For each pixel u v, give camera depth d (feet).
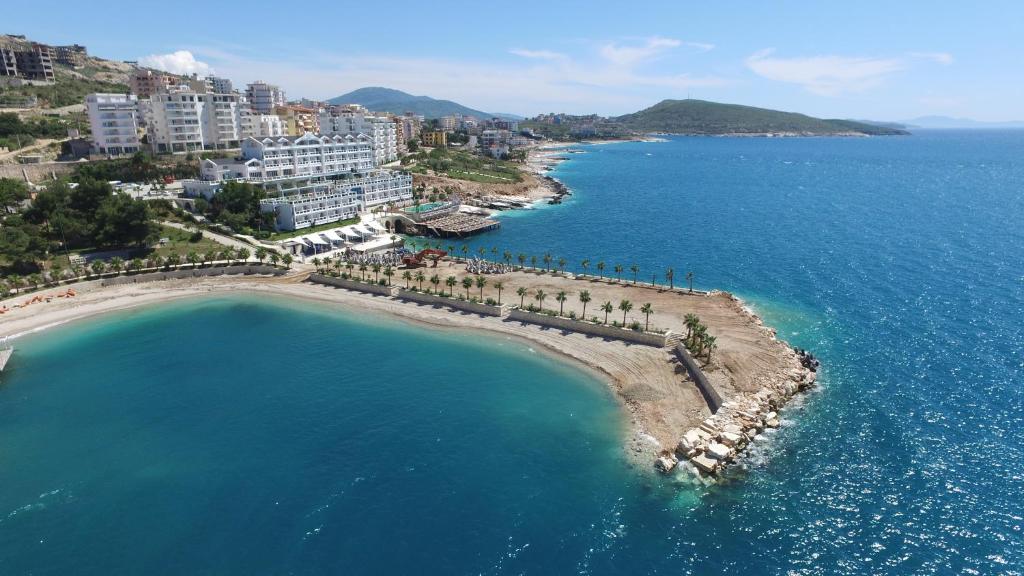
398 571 176.76
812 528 193.36
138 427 252.21
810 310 383.45
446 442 239.71
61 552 183.21
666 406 263.70
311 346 337.72
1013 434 240.73
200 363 315.37
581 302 387.34
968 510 199.62
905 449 232.53
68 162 638.12
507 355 321.93
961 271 452.76
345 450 234.79
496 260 533.55
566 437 242.78
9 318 370.53
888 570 176.65
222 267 465.88
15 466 225.15
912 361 306.55
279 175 629.92
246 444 239.09
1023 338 327.67
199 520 196.85
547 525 194.80
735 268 485.56
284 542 187.52
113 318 382.83
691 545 187.11
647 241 594.65
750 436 240.12
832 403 267.59
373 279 444.14
